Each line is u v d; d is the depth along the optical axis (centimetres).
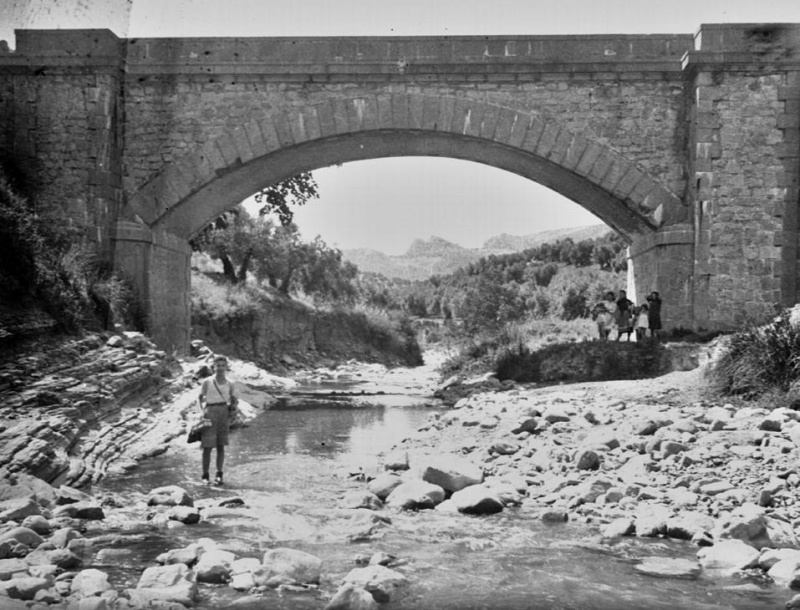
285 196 3272
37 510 760
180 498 870
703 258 2083
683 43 2123
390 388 2900
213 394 1031
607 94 2133
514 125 2130
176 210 2170
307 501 912
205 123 2136
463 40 2112
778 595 584
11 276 1438
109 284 1891
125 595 523
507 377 2278
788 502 822
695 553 703
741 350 1522
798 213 2077
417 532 774
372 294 8394
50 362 1323
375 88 2131
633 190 2133
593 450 1016
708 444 1042
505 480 973
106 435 1179
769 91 2072
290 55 2114
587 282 7025
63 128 2089
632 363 1986
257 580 592
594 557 688
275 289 4778
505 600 570
